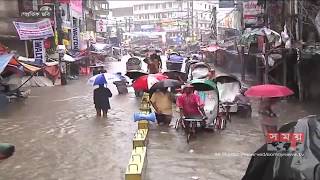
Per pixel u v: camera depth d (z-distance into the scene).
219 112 12.94
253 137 11.37
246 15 27.59
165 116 13.06
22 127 13.40
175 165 8.93
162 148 10.35
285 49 17.75
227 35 42.50
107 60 56.44
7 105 17.41
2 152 4.13
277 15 22.84
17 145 11.07
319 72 16.05
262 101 9.44
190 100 11.50
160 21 105.38
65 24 37.28
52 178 8.38
